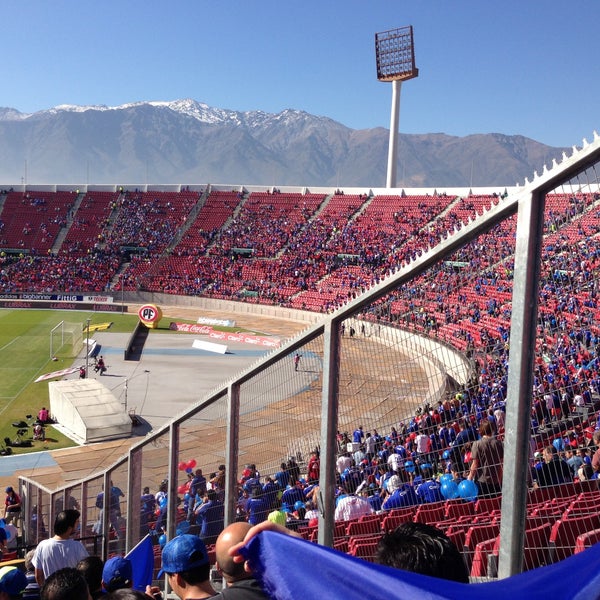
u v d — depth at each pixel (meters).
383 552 2.82
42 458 29.61
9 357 51.88
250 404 6.83
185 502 10.56
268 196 102.25
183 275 88.75
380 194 95.88
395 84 94.44
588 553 2.34
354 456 6.06
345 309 5.03
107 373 47.88
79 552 7.57
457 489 6.03
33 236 99.19
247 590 2.92
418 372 4.97
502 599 2.30
